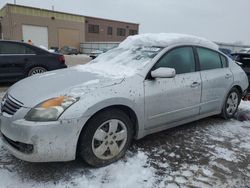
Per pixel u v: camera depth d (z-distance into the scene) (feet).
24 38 128.06
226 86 14.67
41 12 131.44
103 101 9.05
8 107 9.13
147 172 9.43
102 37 169.27
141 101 10.28
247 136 13.25
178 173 9.48
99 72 11.05
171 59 11.86
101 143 9.45
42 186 8.37
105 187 8.48
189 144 11.96
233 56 21.95
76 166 9.61
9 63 23.93
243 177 9.43
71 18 142.92
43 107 8.38
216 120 15.62
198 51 13.25
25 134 8.19
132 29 182.80
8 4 121.19
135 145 11.57
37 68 25.38
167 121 11.68
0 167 9.38
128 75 10.39
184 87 11.96
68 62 62.54
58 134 8.32
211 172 9.65
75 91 8.98
